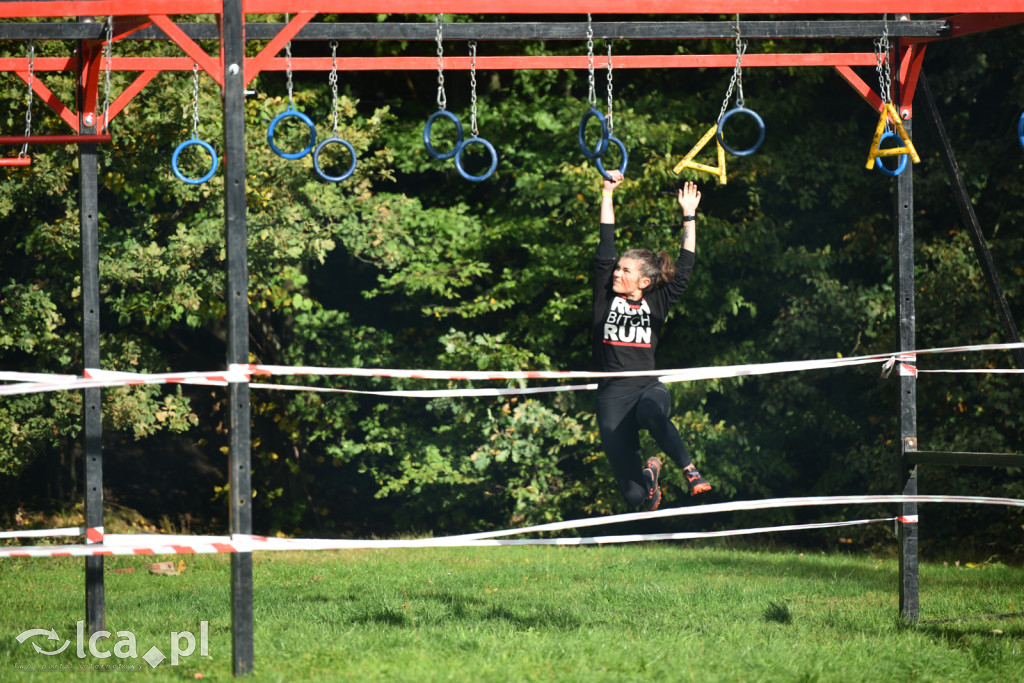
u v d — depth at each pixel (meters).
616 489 16.86
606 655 6.38
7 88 12.95
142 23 7.22
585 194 15.61
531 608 9.00
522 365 16.25
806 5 6.42
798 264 15.85
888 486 15.80
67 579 12.09
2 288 14.57
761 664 6.22
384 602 9.27
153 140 13.71
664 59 7.58
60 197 14.08
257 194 14.36
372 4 6.11
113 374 7.49
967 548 15.99
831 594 10.14
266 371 5.78
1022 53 14.69
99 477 7.54
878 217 16.14
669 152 15.50
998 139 15.38
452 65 7.66
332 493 20.25
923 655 6.56
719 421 17.08
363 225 15.09
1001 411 15.28
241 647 5.79
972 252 14.91
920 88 8.16
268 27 7.19
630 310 7.29
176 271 14.07
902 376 7.81
